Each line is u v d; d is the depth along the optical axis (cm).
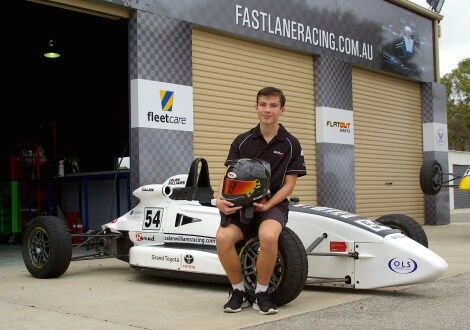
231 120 947
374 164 1264
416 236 577
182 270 540
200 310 448
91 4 772
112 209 909
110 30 1062
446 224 1432
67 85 1312
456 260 728
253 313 431
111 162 1220
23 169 1043
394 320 403
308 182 1097
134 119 805
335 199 1132
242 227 432
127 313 440
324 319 409
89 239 624
